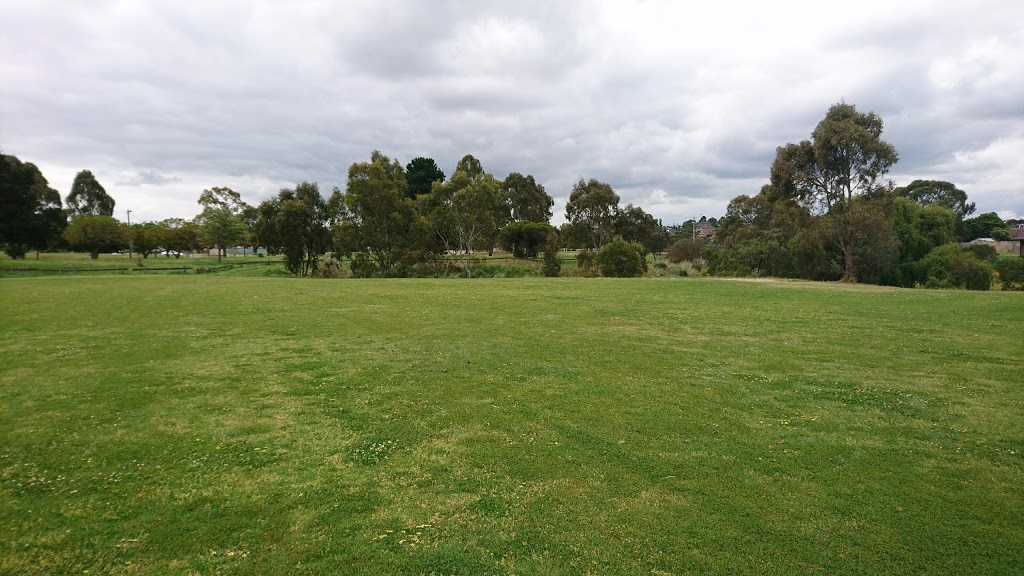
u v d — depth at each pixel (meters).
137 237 87.94
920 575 3.87
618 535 4.41
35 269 52.47
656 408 7.63
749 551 4.18
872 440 6.39
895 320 15.32
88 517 4.79
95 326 15.09
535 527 4.55
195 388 8.80
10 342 12.74
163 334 13.85
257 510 4.88
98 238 82.25
